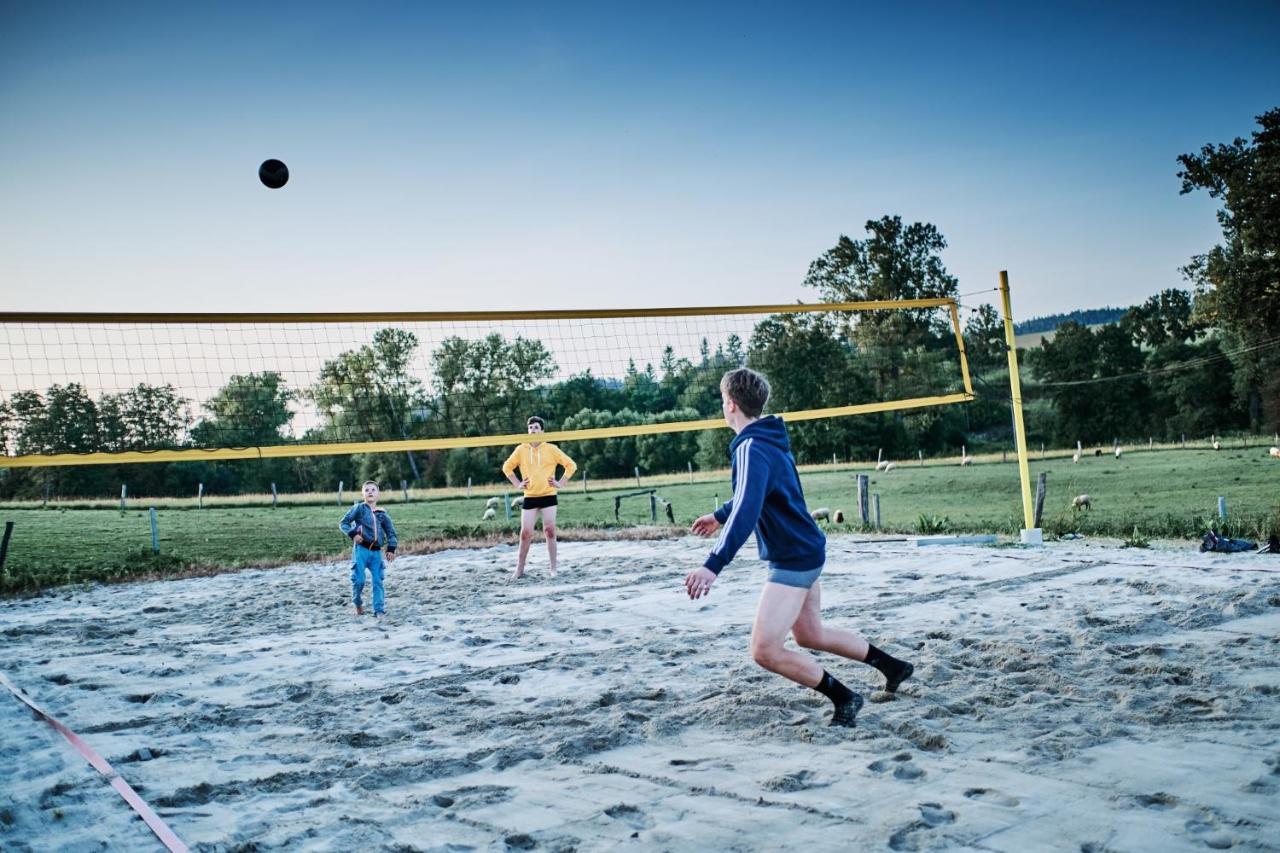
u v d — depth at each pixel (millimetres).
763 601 3893
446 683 5410
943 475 31875
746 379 4016
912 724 4008
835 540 13031
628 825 3064
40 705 5172
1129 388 57906
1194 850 2705
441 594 9375
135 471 38781
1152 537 12148
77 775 3807
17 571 12664
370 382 36281
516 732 4273
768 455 3803
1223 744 3699
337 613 8469
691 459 45094
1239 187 37531
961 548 11352
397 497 31922
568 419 44625
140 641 7391
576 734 4121
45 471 37188
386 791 3533
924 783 3348
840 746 3836
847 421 49375
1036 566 9406
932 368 53344
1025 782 3318
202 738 4402
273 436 27188
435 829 3088
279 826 3166
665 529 15344
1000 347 63625
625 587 9250
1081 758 3574
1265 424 49000
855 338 56344
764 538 3932
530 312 10086
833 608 7309
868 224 64250
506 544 14781
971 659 5312
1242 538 11195
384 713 4754
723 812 3131
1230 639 5645
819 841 2848
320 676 5773
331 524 21719
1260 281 38594
